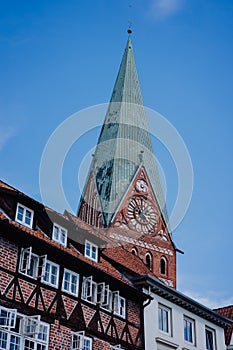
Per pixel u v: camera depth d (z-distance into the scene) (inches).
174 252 3036.4
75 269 1053.8
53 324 951.6
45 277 977.5
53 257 1005.8
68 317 991.0
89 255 1146.7
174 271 2979.8
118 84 3676.2
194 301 1393.9
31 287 936.3
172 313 1330.0
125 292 1178.6
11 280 904.3
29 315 911.0
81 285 1053.8
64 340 963.3
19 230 933.8
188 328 1386.6
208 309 1446.9
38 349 904.9
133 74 3700.8
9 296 889.5
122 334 1120.8
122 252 1453.0
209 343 1454.2
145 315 1223.5
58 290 989.8
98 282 1106.7
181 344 1316.4
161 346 1245.7
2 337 842.2
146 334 1200.2
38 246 975.6
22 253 941.2
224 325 1526.8
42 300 947.3
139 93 3636.8
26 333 882.1
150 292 1264.8
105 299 1098.7
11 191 978.7
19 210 995.9
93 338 1034.1
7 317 860.0
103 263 1211.9
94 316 1057.5
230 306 1755.7
